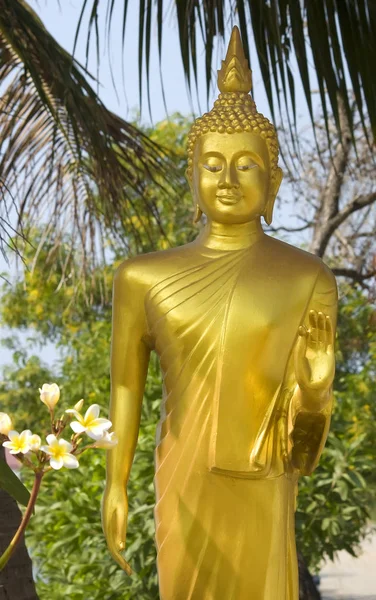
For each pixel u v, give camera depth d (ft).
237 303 8.34
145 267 8.75
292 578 8.32
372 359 24.84
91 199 16.02
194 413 8.27
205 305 8.39
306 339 7.98
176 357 8.42
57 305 34.27
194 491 8.14
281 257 8.68
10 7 12.98
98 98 14.80
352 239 26.81
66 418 6.34
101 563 17.74
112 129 15.69
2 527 9.48
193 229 28.94
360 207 24.45
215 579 8.02
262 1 13.03
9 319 37.55
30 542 21.16
